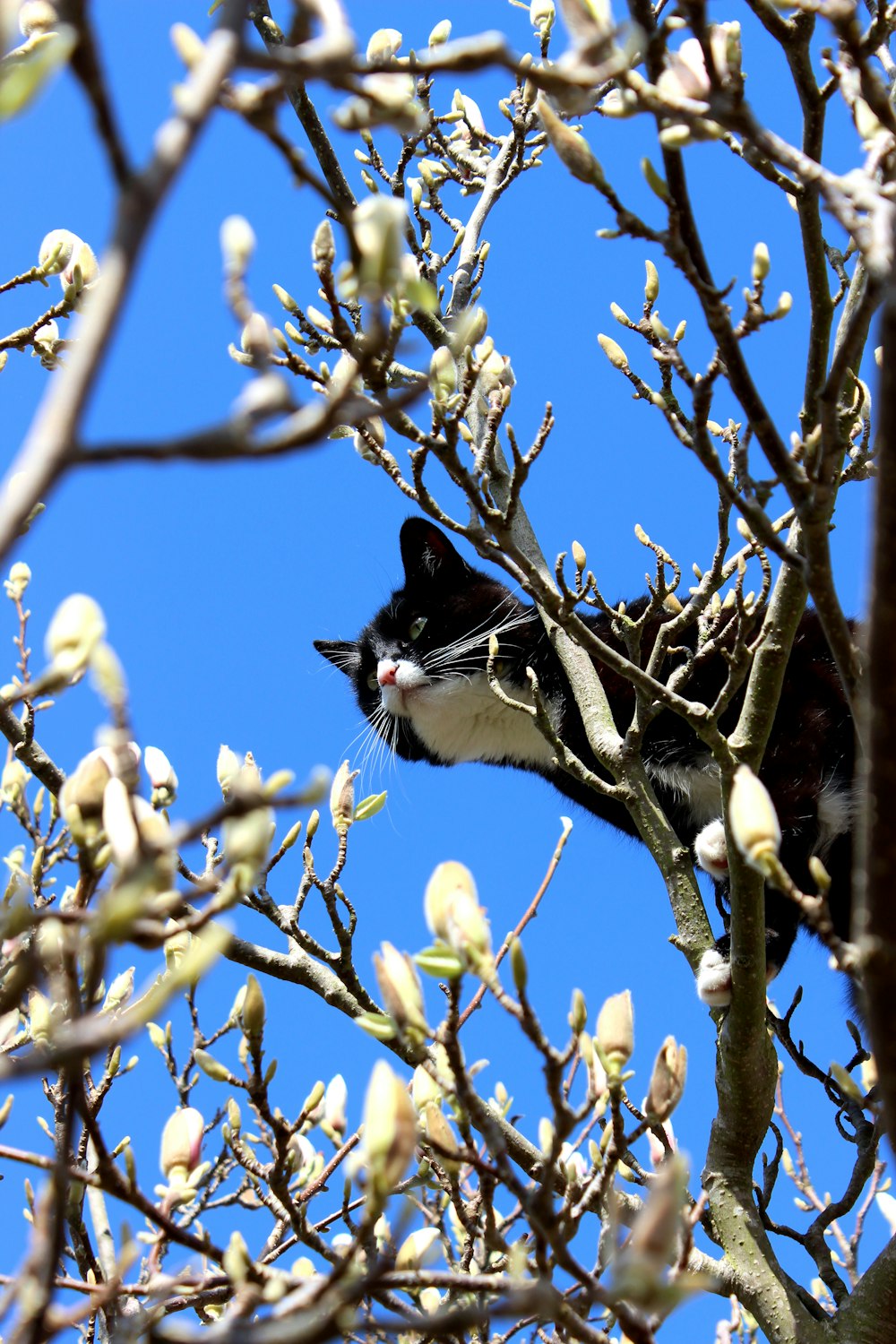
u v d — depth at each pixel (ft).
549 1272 13.74
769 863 12.87
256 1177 18.72
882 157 15.39
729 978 25.64
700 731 21.66
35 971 11.52
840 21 15.16
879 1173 26.78
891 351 10.93
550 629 31.32
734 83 14.99
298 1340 11.01
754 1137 24.03
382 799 23.95
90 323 7.72
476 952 13.32
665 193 15.08
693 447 18.31
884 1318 22.22
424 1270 15.01
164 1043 20.34
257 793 10.83
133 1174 13.85
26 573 25.61
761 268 16.46
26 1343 11.35
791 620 22.13
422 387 10.06
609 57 12.85
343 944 23.68
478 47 11.12
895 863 12.20
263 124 11.04
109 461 7.92
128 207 7.88
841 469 20.53
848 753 34.65
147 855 10.71
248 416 8.66
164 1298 15.78
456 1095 14.80
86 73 7.91
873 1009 12.85
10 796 20.99
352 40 9.45
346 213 11.48
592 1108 17.31
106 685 12.01
